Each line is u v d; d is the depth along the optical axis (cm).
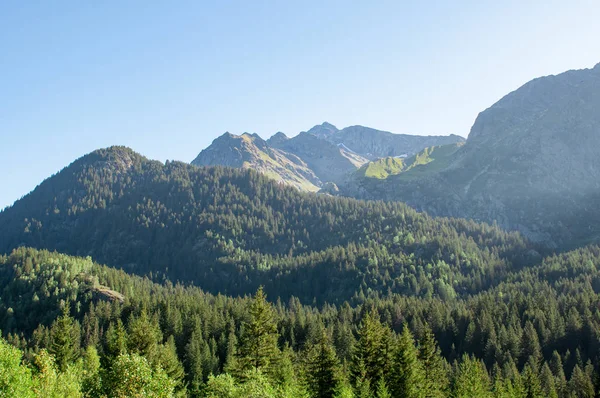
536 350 13200
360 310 17125
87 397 5841
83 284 18588
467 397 8956
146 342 8819
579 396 10988
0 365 4688
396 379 7769
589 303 16525
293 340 13512
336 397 7175
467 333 14912
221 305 16800
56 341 10112
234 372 7488
